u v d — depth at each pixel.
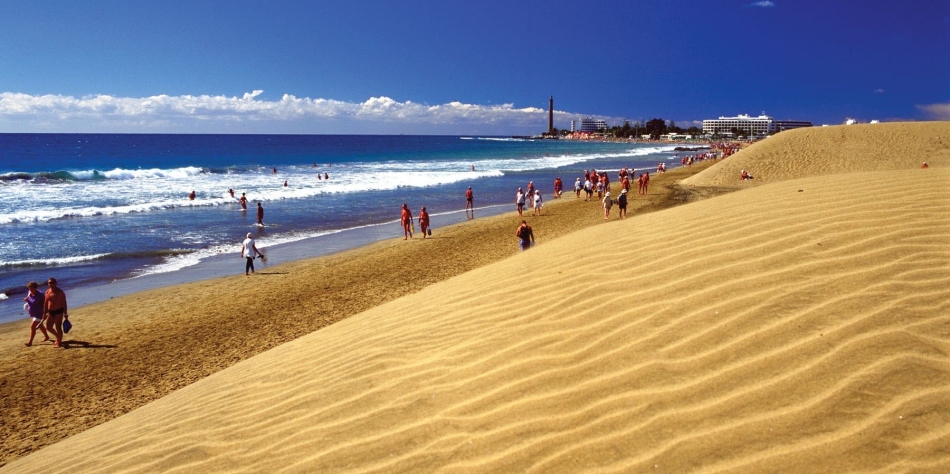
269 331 11.34
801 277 4.14
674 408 3.03
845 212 5.39
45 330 11.06
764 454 2.56
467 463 3.02
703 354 3.47
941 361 2.90
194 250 20.45
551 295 5.14
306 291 14.41
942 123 41.22
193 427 4.55
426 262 17.22
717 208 6.68
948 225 4.61
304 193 36.81
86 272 17.28
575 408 3.26
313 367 5.25
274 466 3.52
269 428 4.11
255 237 22.95
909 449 2.40
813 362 3.12
